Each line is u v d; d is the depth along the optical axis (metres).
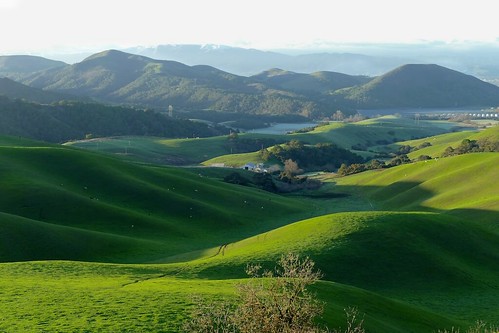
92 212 92.25
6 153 113.25
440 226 69.44
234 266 53.38
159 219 97.00
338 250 59.28
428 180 141.38
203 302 31.77
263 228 103.88
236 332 25.08
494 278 60.09
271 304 22.91
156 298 33.84
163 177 123.00
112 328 27.95
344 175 191.38
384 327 35.88
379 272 56.88
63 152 118.88
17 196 92.75
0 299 33.38
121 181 111.38
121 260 70.62
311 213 124.12
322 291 40.59
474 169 134.12
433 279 57.12
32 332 27.20
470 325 44.25
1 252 66.00
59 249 70.12
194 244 85.62
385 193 146.00
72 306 31.88
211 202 115.75
